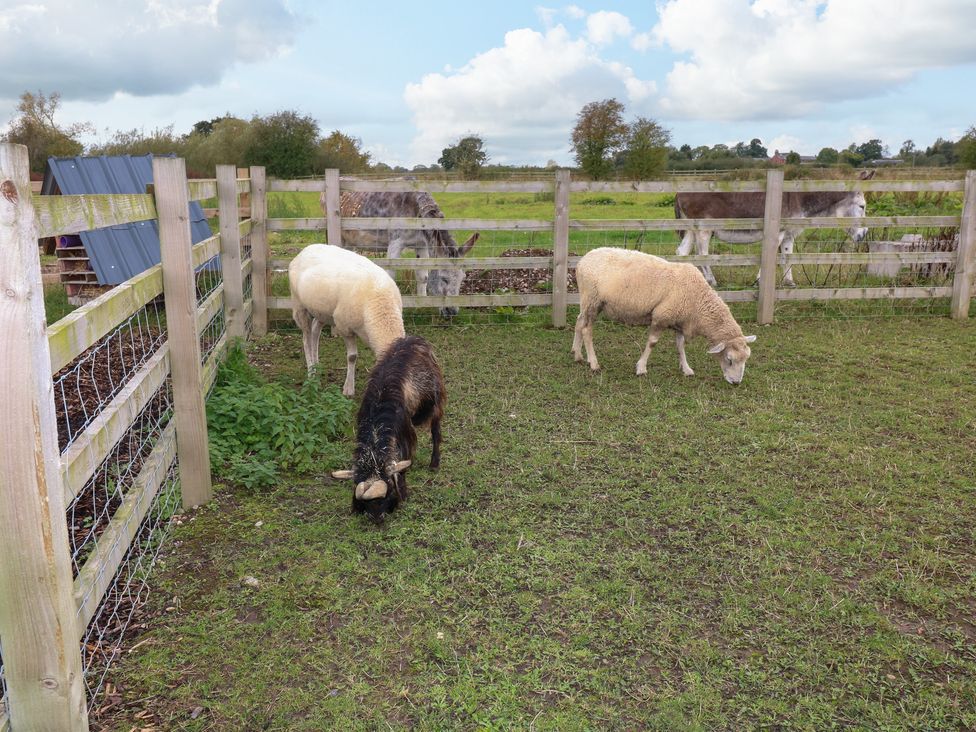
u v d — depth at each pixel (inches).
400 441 170.9
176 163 155.3
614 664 120.0
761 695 113.0
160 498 166.4
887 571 147.0
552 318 376.2
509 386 273.9
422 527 165.2
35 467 81.7
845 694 113.7
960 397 258.1
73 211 102.8
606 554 153.9
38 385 81.1
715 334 269.7
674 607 135.5
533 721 106.6
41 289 83.0
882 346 331.0
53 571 84.7
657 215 788.0
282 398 222.8
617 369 297.7
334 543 157.8
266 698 111.7
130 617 130.6
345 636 126.2
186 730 104.6
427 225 357.7
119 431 125.6
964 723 106.8
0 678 104.7
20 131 1469.0
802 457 205.9
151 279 151.4
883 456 205.5
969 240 377.1
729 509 175.0
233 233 293.7
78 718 91.9
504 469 198.2
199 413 169.8
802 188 367.6
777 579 143.9
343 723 106.3
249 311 339.0
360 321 233.6
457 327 370.6
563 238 362.0
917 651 123.1
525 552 154.6
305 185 346.9
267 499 179.0
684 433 224.7
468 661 120.2
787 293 384.8
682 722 106.6
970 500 178.7
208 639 125.2
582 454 208.2
